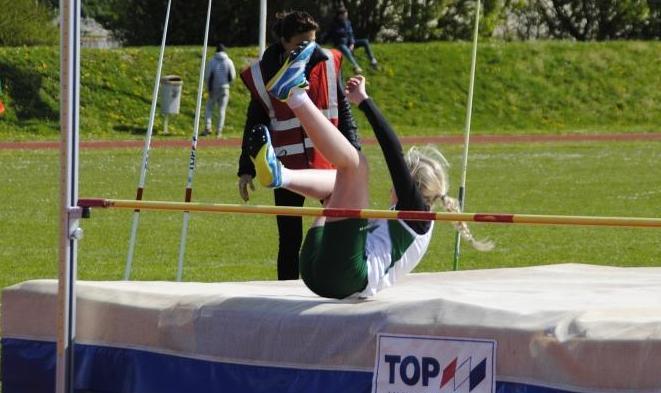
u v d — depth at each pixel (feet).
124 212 109.81
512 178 147.13
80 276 75.41
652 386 32.45
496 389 34.35
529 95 244.22
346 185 37.86
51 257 83.82
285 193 52.39
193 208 37.50
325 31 261.85
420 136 213.25
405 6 274.98
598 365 32.99
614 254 90.38
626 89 250.98
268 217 108.58
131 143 190.19
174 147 184.65
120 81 221.46
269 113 51.21
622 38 293.23
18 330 41.09
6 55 219.20
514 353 34.17
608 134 222.28
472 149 189.88
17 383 41.09
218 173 148.87
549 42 266.16
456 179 145.59
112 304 40.06
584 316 34.58
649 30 293.23
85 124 205.16
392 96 236.63
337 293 38.17
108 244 90.68
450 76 246.06
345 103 50.78
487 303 37.50
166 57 234.17
